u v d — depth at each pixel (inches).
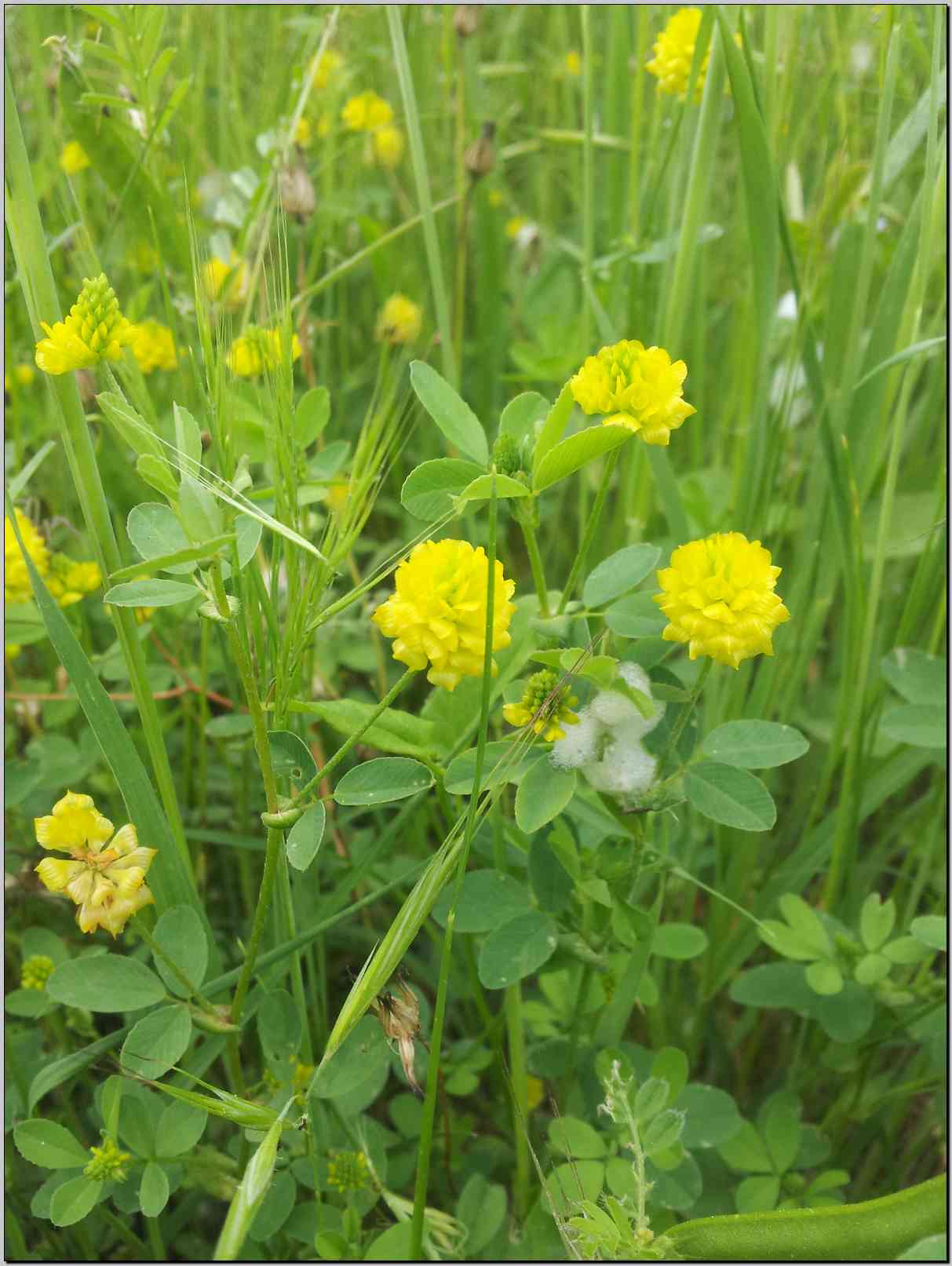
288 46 12.7
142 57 7.1
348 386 10.3
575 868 5.7
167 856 5.6
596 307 7.4
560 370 9.7
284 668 4.7
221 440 4.7
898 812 8.6
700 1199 6.6
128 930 7.0
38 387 9.9
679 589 4.6
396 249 11.4
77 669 5.2
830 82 7.8
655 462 7.2
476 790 4.4
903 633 7.4
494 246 10.6
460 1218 6.0
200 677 7.7
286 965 5.8
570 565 10.0
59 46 7.1
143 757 7.8
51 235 9.1
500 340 10.9
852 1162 7.4
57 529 9.2
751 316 7.9
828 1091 7.6
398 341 8.6
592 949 5.9
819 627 7.8
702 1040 8.1
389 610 4.3
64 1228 6.6
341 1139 6.3
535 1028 6.6
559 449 4.6
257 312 8.2
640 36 8.1
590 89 7.5
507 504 5.2
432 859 4.4
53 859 4.7
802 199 9.6
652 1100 5.2
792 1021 7.9
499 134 12.9
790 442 8.8
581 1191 5.3
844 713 7.3
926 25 7.3
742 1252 4.7
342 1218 5.6
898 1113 7.1
